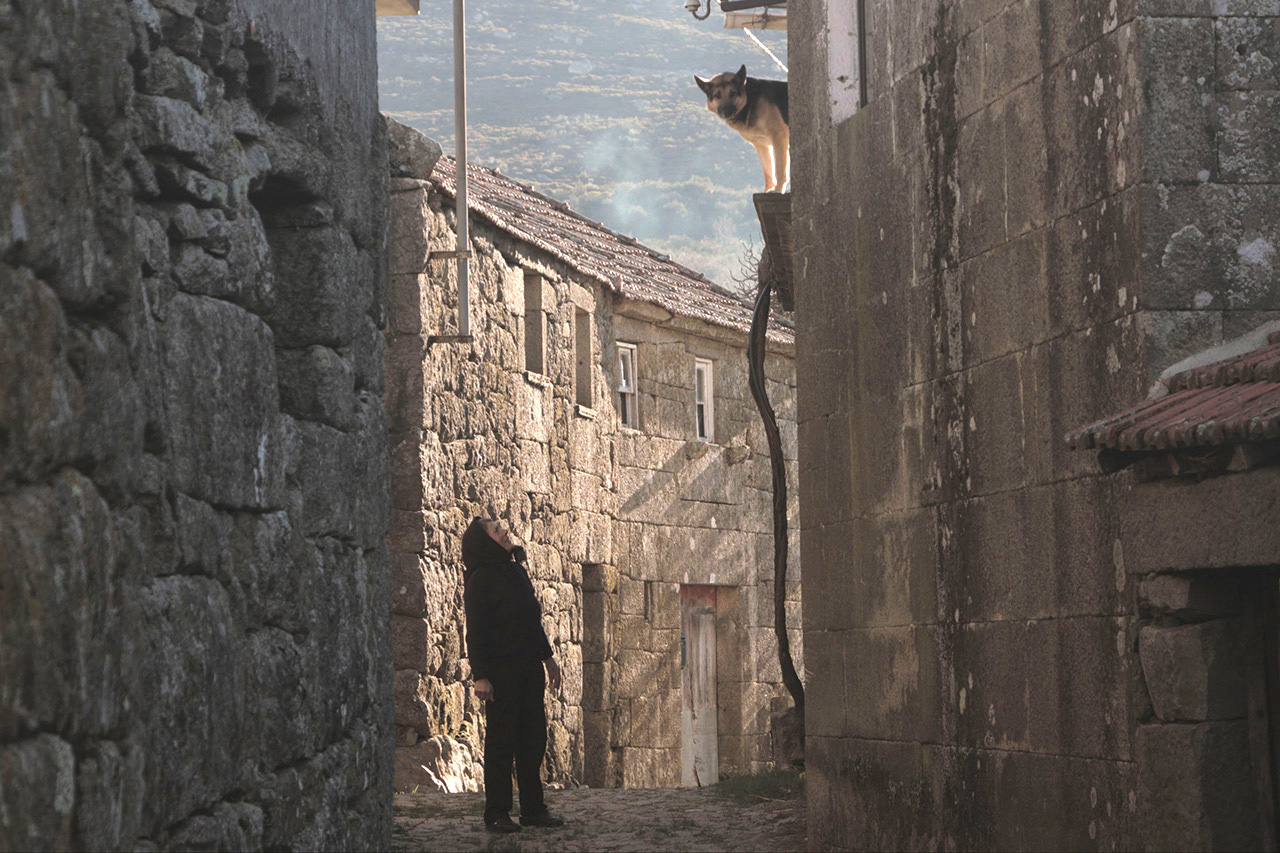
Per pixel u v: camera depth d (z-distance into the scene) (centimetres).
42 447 369
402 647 1756
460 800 1434
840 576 1067
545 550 2159
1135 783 703
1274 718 656
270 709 596
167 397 509
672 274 2973
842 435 1066
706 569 2714
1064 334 778
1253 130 718
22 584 348
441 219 1852
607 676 2388
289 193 691
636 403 2575
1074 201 770
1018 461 824
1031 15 812
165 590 490
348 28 780
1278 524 602
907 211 966
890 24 995
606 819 1246
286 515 632
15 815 338
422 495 1775
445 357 1852
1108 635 733
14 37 367
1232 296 710
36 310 369
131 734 430
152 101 527
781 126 1644
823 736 1092
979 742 864
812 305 1124
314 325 694
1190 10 716
